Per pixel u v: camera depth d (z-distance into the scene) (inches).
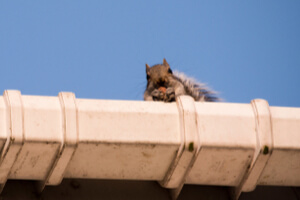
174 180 649.0
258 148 641.0
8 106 601.9
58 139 603.8
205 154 634.8
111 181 666.8
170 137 628.4
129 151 625.0
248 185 661.9
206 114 640.4
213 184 668.7
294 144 648.4
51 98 622.2
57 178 623.2
